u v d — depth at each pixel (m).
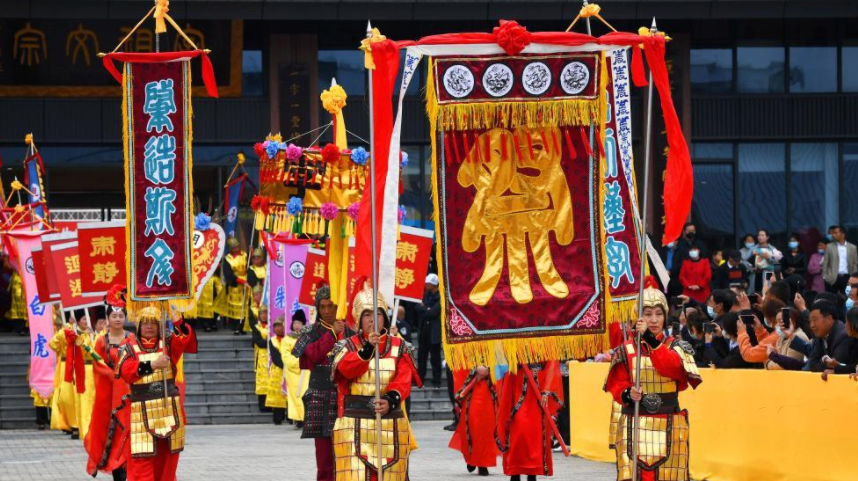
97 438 17.19
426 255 17.92
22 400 30.33
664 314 13.08
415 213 37.19
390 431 12.59
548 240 12.65
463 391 18.14
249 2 33.44
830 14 34.12
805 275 32.50
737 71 37.62
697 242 30.34
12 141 36.03
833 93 37.69
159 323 15.06
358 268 12.29
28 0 32.72
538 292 12.59
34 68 35.88
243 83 37.00
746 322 16.86
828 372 14.46
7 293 35.50
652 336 12.83
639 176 36.88
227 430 28.08
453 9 33.88
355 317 12.72
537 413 16.50
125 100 14.62
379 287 12.16
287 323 24.80
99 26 35.91
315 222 17.84
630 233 13.50
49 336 27.00
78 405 25.30
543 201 12.64
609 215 13.51
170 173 14.73
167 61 14.63
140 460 14.83
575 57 12.56
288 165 17.86
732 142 37.66
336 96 19.52
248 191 36.94
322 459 15.41
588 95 12.58
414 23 36.84
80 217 41.50
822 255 31.91
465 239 12.53
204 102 36.59
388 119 12.10
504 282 12.58
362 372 12.48
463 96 12.39
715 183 37.69
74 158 36.62
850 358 14.85
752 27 37.47
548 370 17.03
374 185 12.02
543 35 12.37
